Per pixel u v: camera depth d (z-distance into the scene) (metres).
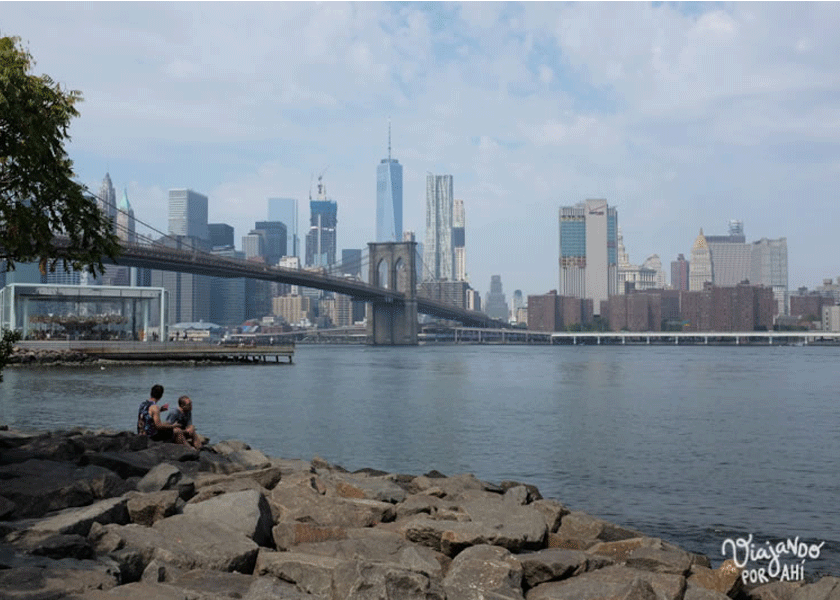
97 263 15.00
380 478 17.59
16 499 11.73
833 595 10.59
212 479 14.60
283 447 34.38
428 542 11.62
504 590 9.44
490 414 50.28
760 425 45.31
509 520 12.84
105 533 9.94
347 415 48.34
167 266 147.12
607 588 9.61
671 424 45.38
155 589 8.37
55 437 18.50
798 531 19.30
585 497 23.70
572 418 48.47
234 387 70.19
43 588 8.03
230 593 8.77
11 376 77.56
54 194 13.61
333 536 11.41
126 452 16.50
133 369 94.19
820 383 90.06
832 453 33.81
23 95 13.16
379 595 8.30
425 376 99.62
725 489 25.06
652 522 20.30
